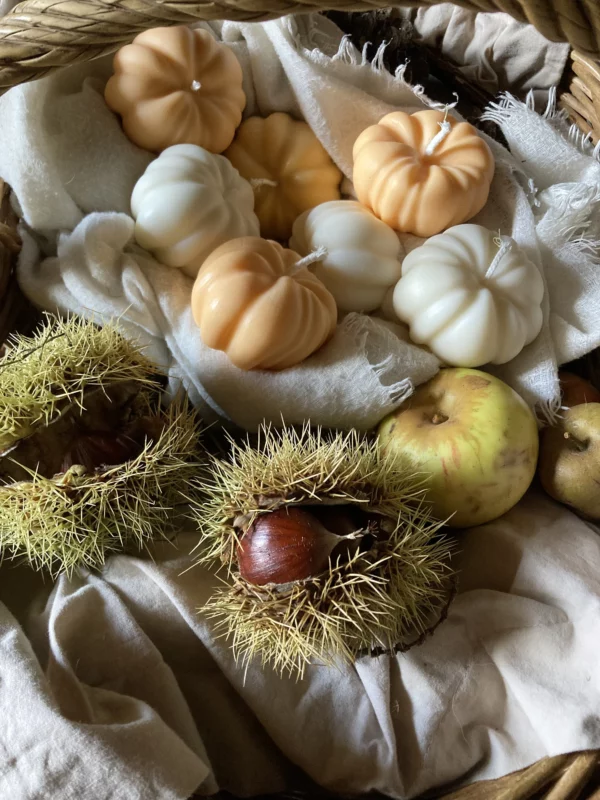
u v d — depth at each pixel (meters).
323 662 0.27
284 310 0.30
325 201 0.38
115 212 0.33
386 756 0.27
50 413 0.27
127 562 0.29
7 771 0.24
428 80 0.44
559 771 0.26
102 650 0.27
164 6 0.23
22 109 0.31
